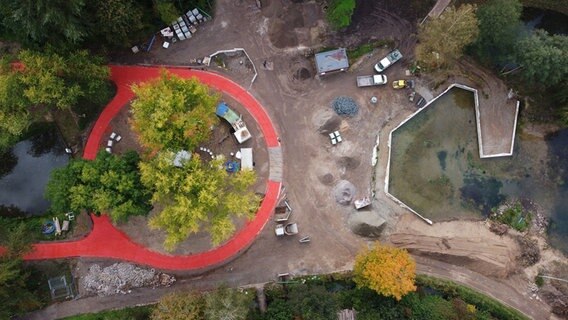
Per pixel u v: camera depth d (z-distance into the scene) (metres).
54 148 64.38
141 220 62.59
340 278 62.31
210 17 64.56
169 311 53.16
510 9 58.75
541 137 68.31
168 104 50.78
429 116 67.44
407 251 64.00
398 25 65.56
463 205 67.00
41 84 52.12
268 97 65.12
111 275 61.47
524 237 66.38
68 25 51.91
